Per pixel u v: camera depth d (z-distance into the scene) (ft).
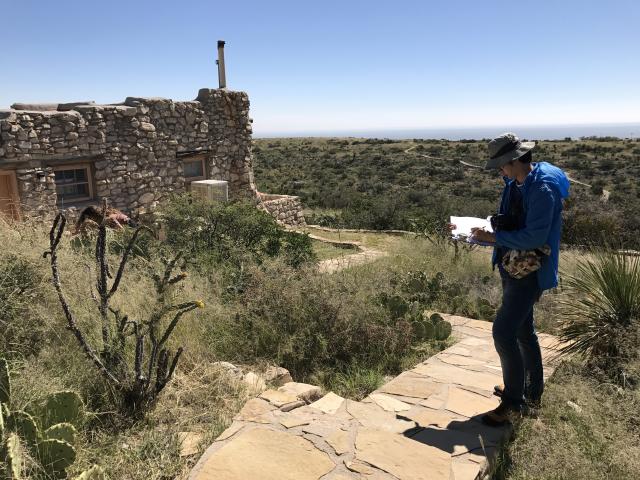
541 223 9.34
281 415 10.05
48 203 32.55
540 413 11.21
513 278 9.93
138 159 37.99
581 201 51.83
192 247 23.24
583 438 10.03
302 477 8.07
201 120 42.91
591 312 14.90
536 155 162.81
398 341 16.16
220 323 15.56
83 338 10.31
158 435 9.34
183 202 27.76
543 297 20.44
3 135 30.14
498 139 9.80
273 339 15.46
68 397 8.89
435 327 17.19
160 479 8.27
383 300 18.81
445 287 23.52
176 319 10.48
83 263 15.40
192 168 43.29
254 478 7.98
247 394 11.60
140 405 10.34
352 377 14.35
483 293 24.17
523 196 9.72
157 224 26.96
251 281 18.01
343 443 9.11
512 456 9.80
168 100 40.04
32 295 12.32
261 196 54.39
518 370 10.15
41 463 7.79
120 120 36.70
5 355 10.66
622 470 9.06
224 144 45.39
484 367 14.10
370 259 33.09
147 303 14.74
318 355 15.44
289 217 52.80
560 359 14.70
